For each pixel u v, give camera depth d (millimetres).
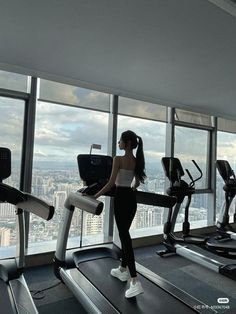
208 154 6137
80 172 2865
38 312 2285
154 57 2965
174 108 5293
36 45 2756
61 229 3035
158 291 2604
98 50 2836
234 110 5523
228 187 4977
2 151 2545
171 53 2852
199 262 3645
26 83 3719
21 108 3736
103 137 4469
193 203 5781
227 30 2342
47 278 3180
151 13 2119
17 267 2705
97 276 2836
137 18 2201
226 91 4207
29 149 3688
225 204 5137
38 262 3576
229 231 5109
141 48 2756
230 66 3176
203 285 3135
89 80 3803
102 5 2037
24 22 2311
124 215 2531
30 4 2049
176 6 2014
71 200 2879
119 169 2551
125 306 2303
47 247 3797
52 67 3355
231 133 6598
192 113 5703
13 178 3670
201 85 3924
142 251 4379
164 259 4012
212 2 1932
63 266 2982
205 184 6094
